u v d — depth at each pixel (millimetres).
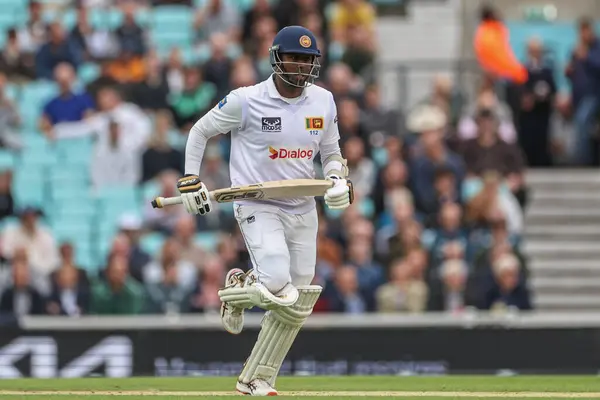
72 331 41469
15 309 48000
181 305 48125
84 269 48781
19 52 63312
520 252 51188
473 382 32656
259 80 58281
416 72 65188
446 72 65188
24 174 59000
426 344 41969
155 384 31672
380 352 41938
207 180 53938
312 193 25297
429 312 47938
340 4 63406
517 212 55188
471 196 54094
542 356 42000
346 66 61094
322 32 62125
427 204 53594
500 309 47750
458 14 70750
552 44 69625
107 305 47625
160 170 57281
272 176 25578
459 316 42562
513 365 41969
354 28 62438
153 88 59469
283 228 25531
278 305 24859
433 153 54062
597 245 57531
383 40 70000
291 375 39750
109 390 28953
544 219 58812
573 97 61062
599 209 59188
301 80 25234
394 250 49656
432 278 48594
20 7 68812
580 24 61375
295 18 61781
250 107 25344
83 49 63312
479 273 48156
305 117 25531
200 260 49438
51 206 57969
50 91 62406
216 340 41719
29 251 51688
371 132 56719
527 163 60469
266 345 25891
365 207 54000
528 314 46094
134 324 41656
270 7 62219
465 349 42031
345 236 49906
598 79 60875
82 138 59375
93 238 56656
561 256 56875
